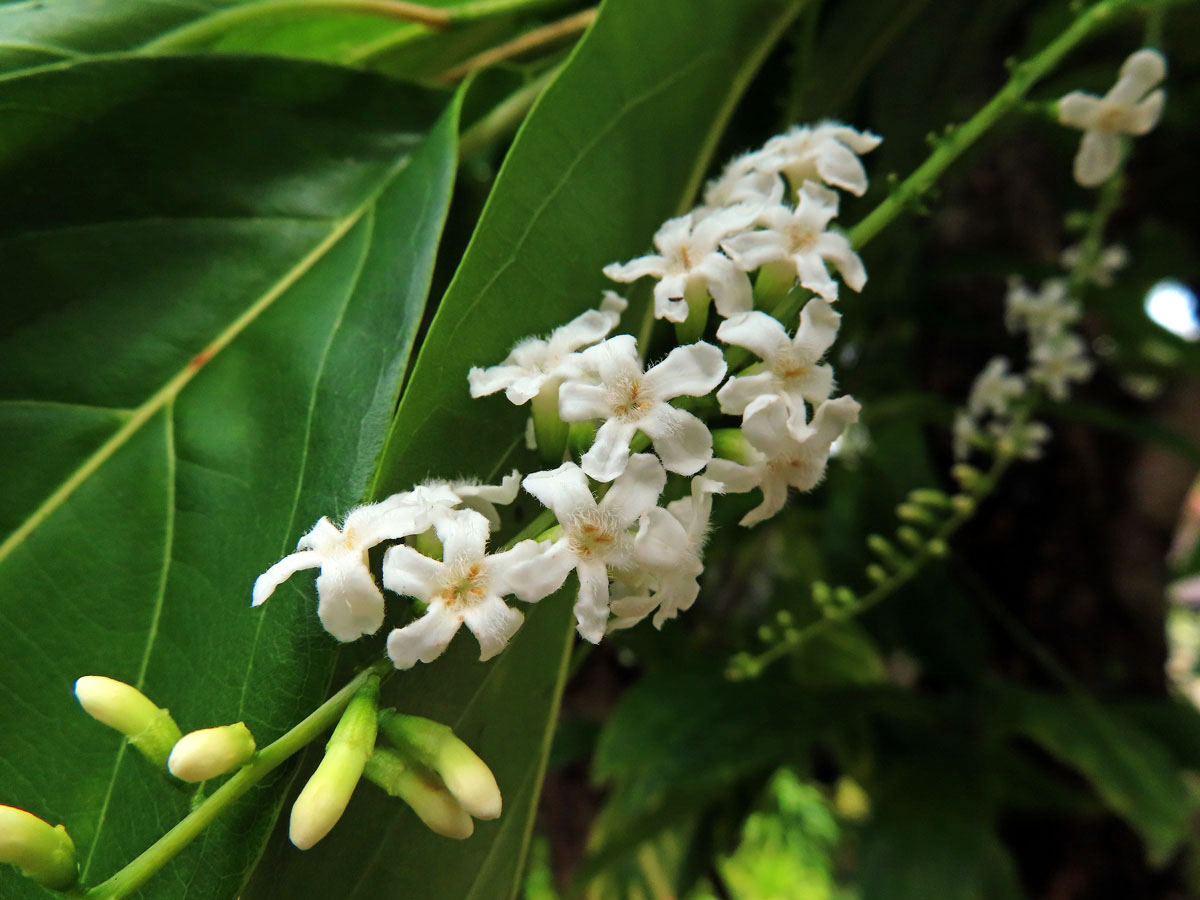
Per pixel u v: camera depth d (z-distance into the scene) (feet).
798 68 0.36
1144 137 0.61
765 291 0.25
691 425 0.22
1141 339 0.56
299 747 0.21
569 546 0.21
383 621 0.23
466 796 0.20
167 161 0.27
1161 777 0.42
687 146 0.29
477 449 0.24
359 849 0.23
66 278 0.26
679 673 0.49
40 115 0.26
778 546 0.59
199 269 0.27
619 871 0.62
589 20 0.34
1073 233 0.63
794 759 0.56
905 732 0.51
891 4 0.37
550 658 0.26
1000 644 0.55
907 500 0.50
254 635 0.22
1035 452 0.44
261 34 0.33
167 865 0.21
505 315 0.24
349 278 0.26
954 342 0.57
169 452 0.24
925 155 0.42
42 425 0.25
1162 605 0.60
